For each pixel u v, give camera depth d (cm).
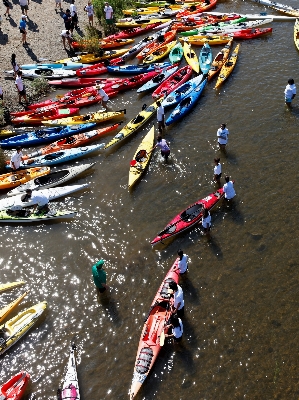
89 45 3419
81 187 2286
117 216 2131
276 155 2372
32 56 3372
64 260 1947
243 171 2294
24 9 3772
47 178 2345
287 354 1534
